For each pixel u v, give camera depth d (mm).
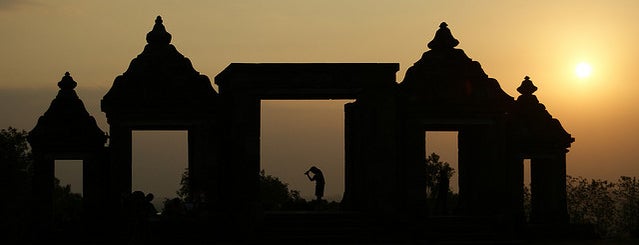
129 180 38562
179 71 39031
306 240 36094
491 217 38438
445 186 43094
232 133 38094
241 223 37250
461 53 39719
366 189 39562
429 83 39219
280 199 98125
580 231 40656
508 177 41781
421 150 38844
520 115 42812
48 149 40031
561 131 42875
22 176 90000
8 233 82562
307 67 38281
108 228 38719
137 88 38719
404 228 37938
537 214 44156
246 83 38000
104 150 40219
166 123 38656
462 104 39094
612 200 89000
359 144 40750
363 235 36875
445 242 36188
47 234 39094
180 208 37906
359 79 38500
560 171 42781
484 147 39719
